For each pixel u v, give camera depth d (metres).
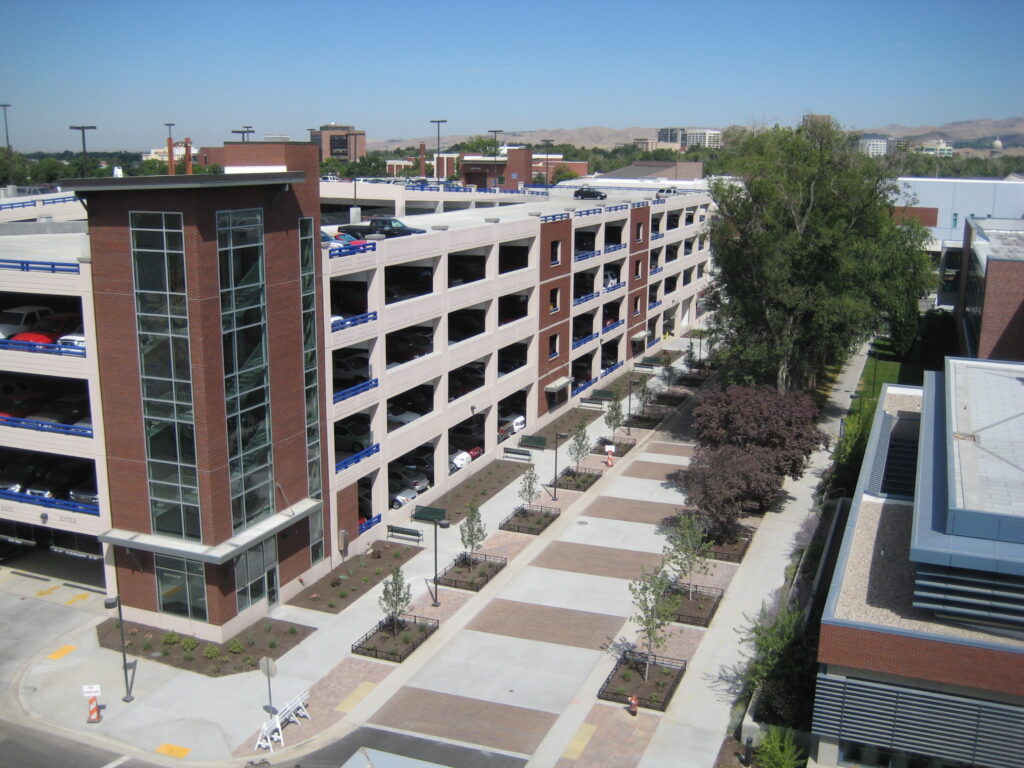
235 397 33.16
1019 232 75.50
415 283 56.75
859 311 54.84
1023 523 24.45
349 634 34.47
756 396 48.56
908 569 28.38
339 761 26.98
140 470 33.50
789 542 43.31
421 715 29.28
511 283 54.44
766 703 28.38
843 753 25.39
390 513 44.53
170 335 31.58
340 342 39.06
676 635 34.41
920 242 75.69
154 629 34.72
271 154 35.19
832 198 56.53
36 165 157.75
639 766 26.62
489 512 47.00
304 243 36.09
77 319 39.12
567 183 116.19
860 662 24.12
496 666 32.22
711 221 62.03
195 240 30.44
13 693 30.62
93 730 28.59
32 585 38.44
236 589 34.06
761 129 58.44
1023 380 40.06
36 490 37.81
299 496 37.31
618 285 72.12
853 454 49.34
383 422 42.75
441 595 37.72
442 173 108.69
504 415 59.06
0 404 39.44
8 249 41.00
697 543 37.88
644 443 58.66
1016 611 23.92
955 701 23.39
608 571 40.06
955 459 30.00
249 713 29.47
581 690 30.73
